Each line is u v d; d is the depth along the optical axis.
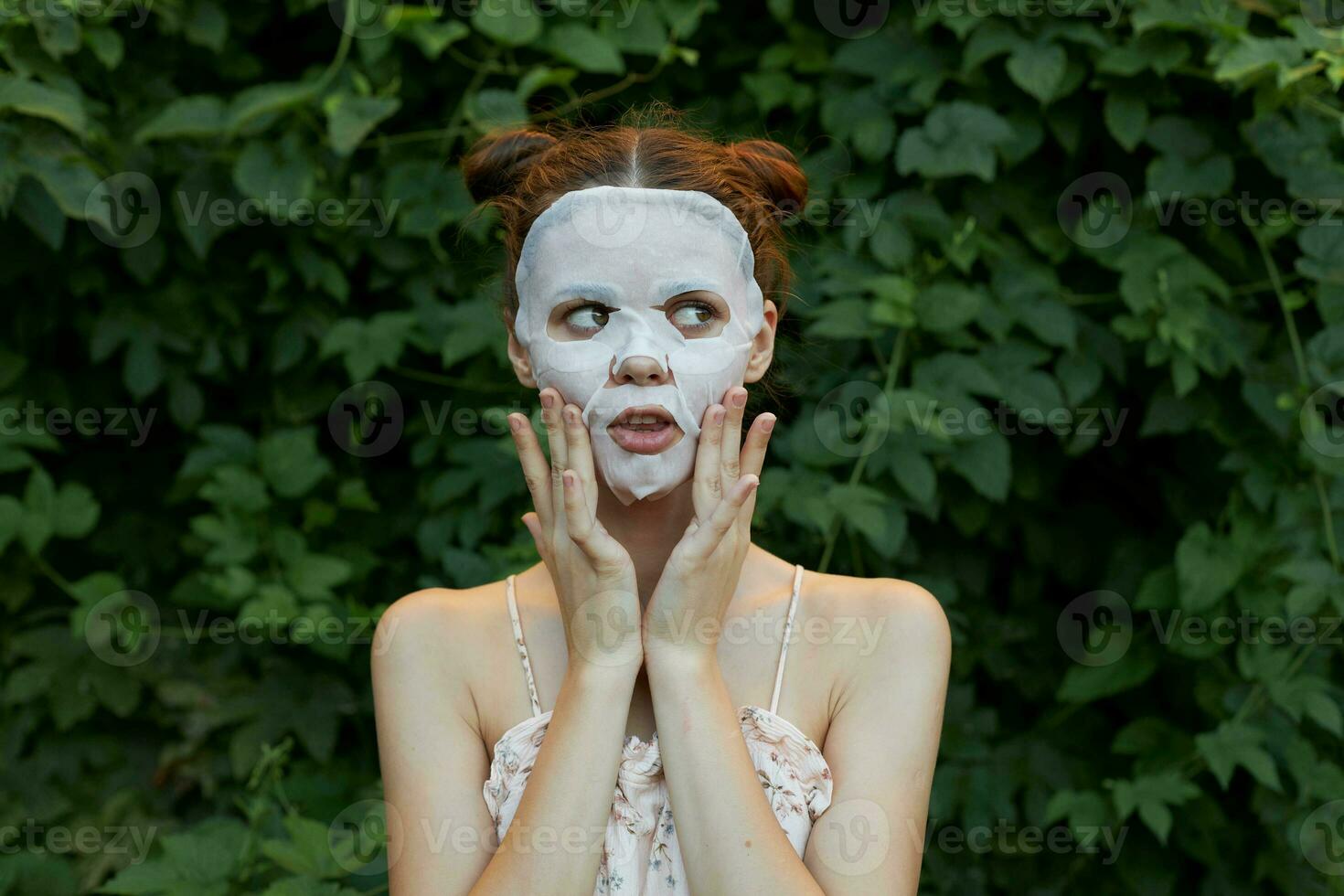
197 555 2.34
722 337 1.20
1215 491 2.14
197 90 2.25
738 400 1.19
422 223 2.15
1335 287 2.03
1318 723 2.07
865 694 1.22
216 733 2.25
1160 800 1.96
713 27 2.28
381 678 1.25
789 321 2.10
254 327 2.25
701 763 1.12
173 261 2.19
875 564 2.12
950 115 2.05
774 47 2.21
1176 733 2.10
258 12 2.24
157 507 2.34
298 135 2.11
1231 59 1.93
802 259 2.11
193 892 1.76
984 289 2.07
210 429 2.15
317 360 2.25
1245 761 1.94
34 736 2.25
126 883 1.76
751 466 1.20
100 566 2.33
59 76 2.01
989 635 2.23
